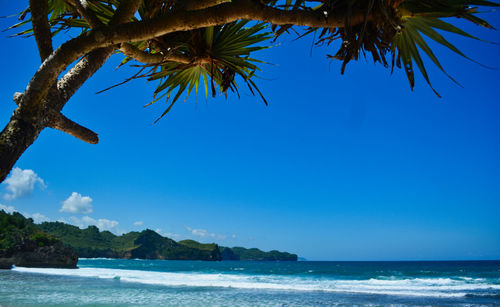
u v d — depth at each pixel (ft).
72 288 61.21
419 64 7.34
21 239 150.71
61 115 5.46
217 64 8.31
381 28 6.39
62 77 5.83
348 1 5.82
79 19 8.33
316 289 71.10
